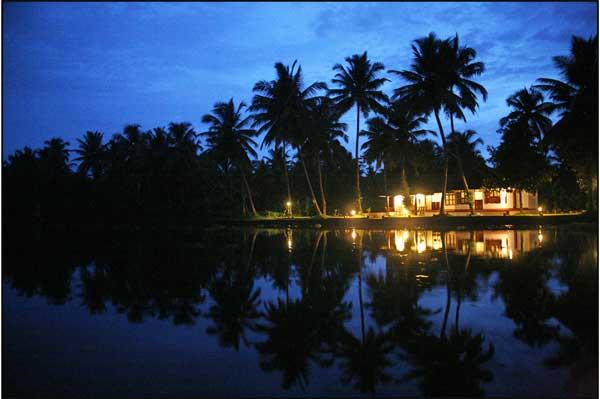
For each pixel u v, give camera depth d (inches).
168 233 1145.4
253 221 1509.6
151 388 177.2
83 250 715.4
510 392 166.2
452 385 173.0
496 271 407.2
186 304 317.7
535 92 1315.2
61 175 2018.9
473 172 1718.8
